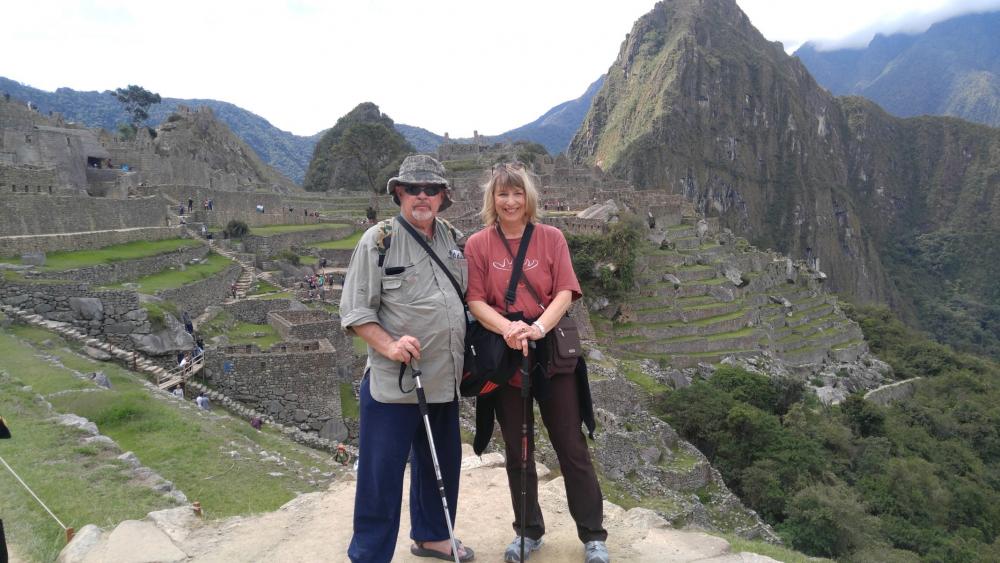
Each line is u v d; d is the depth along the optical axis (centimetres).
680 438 3419
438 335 487
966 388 7538
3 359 1633
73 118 15912
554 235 521
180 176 6059
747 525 2681
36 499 838
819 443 3972
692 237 7188
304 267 4581
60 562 571
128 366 2014
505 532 592
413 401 489
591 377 3350
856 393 5984
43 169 3441
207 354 2111
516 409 512
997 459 5828
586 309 4706
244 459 1255
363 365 2759
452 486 537
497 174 509
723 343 5172
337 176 11706
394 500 498
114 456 1082
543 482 746
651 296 5459
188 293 3020
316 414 2161
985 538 3994
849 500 2891
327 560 536
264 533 591
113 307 2125
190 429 1380
